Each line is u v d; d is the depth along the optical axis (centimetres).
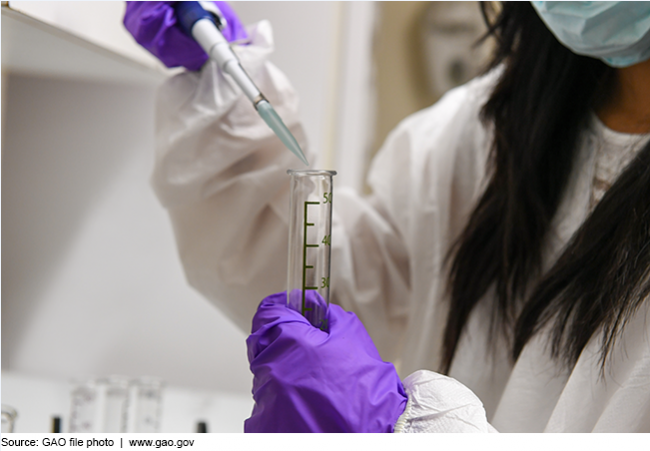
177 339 122
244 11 121
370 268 103
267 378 50
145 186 119
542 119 77
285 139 64
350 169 127
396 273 104
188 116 81
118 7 88
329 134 126
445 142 100
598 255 67
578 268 69
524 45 78
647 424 59
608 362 64
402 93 126
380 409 51
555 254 77
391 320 107
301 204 55
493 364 80
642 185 65
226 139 81
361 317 100
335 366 50
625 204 66
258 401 51
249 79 68
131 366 123
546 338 71
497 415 73
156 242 121
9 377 121
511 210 78
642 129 70
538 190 78
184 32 77
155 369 122
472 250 83
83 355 123
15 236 124
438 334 96
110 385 94
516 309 79
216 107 80
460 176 98
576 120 77
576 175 77
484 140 95
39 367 125
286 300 61
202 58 82
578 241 69
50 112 120
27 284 124
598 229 68
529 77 78
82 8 77
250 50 84
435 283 97
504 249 78
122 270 122
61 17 72
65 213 122
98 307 123
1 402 109
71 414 95
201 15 74
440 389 56
